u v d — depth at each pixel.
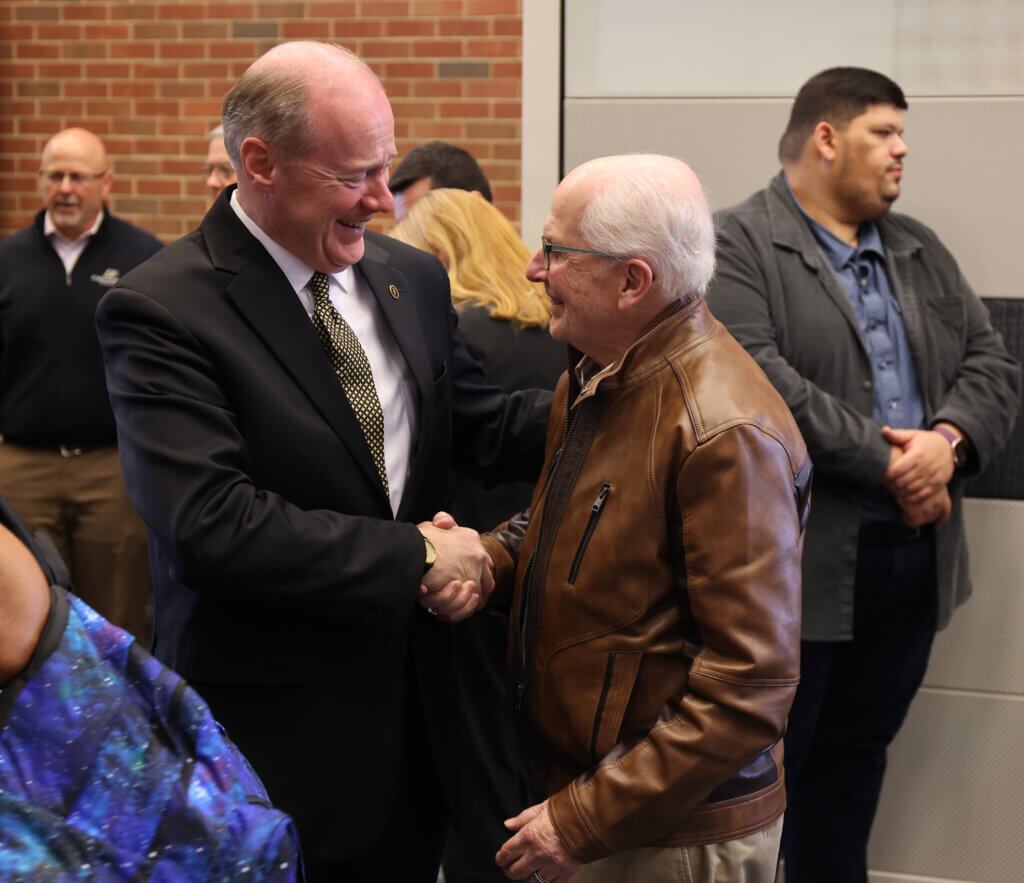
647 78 2.71
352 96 1.44
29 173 5.12
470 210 2.29
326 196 1.46
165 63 4.97
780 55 2.65
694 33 2.67
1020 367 2.61
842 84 2.33
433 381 1.67
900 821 2.79
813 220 2.39
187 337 1.46
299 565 1.42
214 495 1.41
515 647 1.53
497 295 2.18
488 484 1.92
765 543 1.30
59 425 3.50
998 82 2.56
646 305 1.39
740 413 1.33
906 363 2.38
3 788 0.98
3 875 0.95
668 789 1.31
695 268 1.38
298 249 1.53
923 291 2.43
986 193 2.59
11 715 1.00
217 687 1.53
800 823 2.58
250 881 1.06
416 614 1.67
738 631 1.30
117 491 3.56
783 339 2.33
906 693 2.50
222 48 4.93
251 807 1.08
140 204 5.07
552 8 2.71
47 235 3.52
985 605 2.69
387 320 1.64
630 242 1.35
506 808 2.16
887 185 2.34
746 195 2.70
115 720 1.04
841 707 2.51
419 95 4.88
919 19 2.58
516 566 1.65
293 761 1.55
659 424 1.36
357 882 1.70
